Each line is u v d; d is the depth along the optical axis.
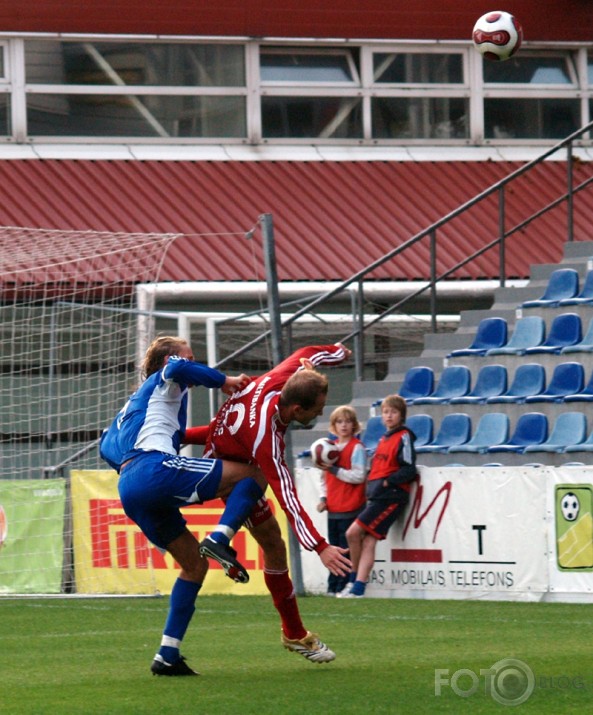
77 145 64.88
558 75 71.88
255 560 38.97
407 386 47.34
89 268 53.88
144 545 40.25
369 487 37.00
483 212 64.75
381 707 18.61
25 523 41.66
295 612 22.66
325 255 60.25
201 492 21.61
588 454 38.25
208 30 66.81
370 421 45.81
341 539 38.16
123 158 64.38
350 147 68.69
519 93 71.44
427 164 68.00
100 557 41.00
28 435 49.84
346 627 29.25
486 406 43.75
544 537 34.28
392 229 62.62
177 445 22.14
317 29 68.44
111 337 52.03
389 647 25.47
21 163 62.56
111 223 59.25
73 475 41.66
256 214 62.06
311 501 39.31
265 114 68.19
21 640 28.14
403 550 37.22
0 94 64.44
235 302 57.19
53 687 21.02
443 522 36.28
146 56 66.69
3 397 50.06
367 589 38.03
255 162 65.94
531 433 40.91
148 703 19.16
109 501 40.84
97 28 65.44
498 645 25.53
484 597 35.44
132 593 40.31
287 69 68.88
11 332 51.12
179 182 63.28
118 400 50.34
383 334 57.50
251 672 22.28
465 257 61.50
